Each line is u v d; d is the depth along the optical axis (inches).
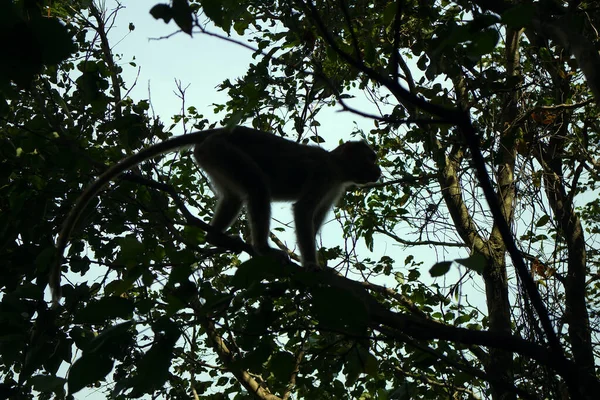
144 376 123.6
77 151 229.3
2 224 227.3
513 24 107.3
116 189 242.8
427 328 176.9
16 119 281.3
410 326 177.0
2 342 180.2
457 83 278.8
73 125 268.7
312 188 313.0
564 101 309.6
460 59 234.8
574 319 257.6
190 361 295.6
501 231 148.6
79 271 255.3
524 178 267.1
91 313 130.0
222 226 294.4
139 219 263.3
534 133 286.2
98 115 268.2
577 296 297.7
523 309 210.2
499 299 308.3
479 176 140.5
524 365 238.4
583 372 172.6
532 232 258.7
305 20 269.3
